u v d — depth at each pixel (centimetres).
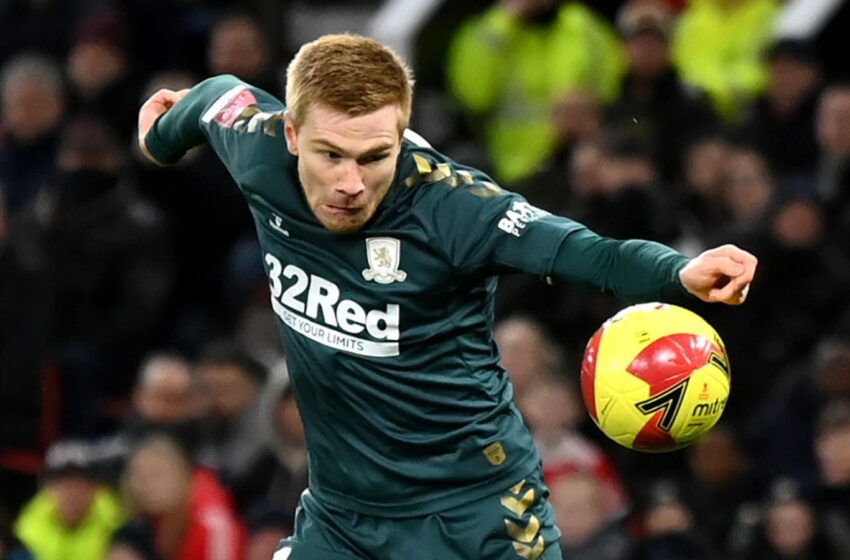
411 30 5438
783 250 4197
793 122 4681
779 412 4025
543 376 3825
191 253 4731
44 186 4716
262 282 4384
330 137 2012
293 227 2138
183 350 4506
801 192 4212
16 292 4212
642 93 4684
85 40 4894
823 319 4197
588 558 3603
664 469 3981
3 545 3834
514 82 4841
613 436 2095
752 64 4897
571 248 2020
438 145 4966
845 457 3728
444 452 2152
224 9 5200
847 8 5347
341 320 2131
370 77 2011
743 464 3947
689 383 2050
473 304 2131
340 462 2181
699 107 4719
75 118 4850
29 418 4206
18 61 4928
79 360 4269
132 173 4738
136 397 4125
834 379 3978
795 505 3656
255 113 2241
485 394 2156
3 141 4812
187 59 5066
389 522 2175
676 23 5109
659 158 4638
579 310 4112
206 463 3881
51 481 3803
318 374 2156
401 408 2136
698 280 1909
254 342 4294
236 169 2203
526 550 2177
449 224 2080
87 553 3800
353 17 5781
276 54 5141
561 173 4381
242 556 3728
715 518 3878
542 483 2205
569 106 4516
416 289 2098
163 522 3678
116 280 4378
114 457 3828
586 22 4803
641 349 2066
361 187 2028
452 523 2159
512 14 4838
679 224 4225
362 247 2105
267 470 3916
